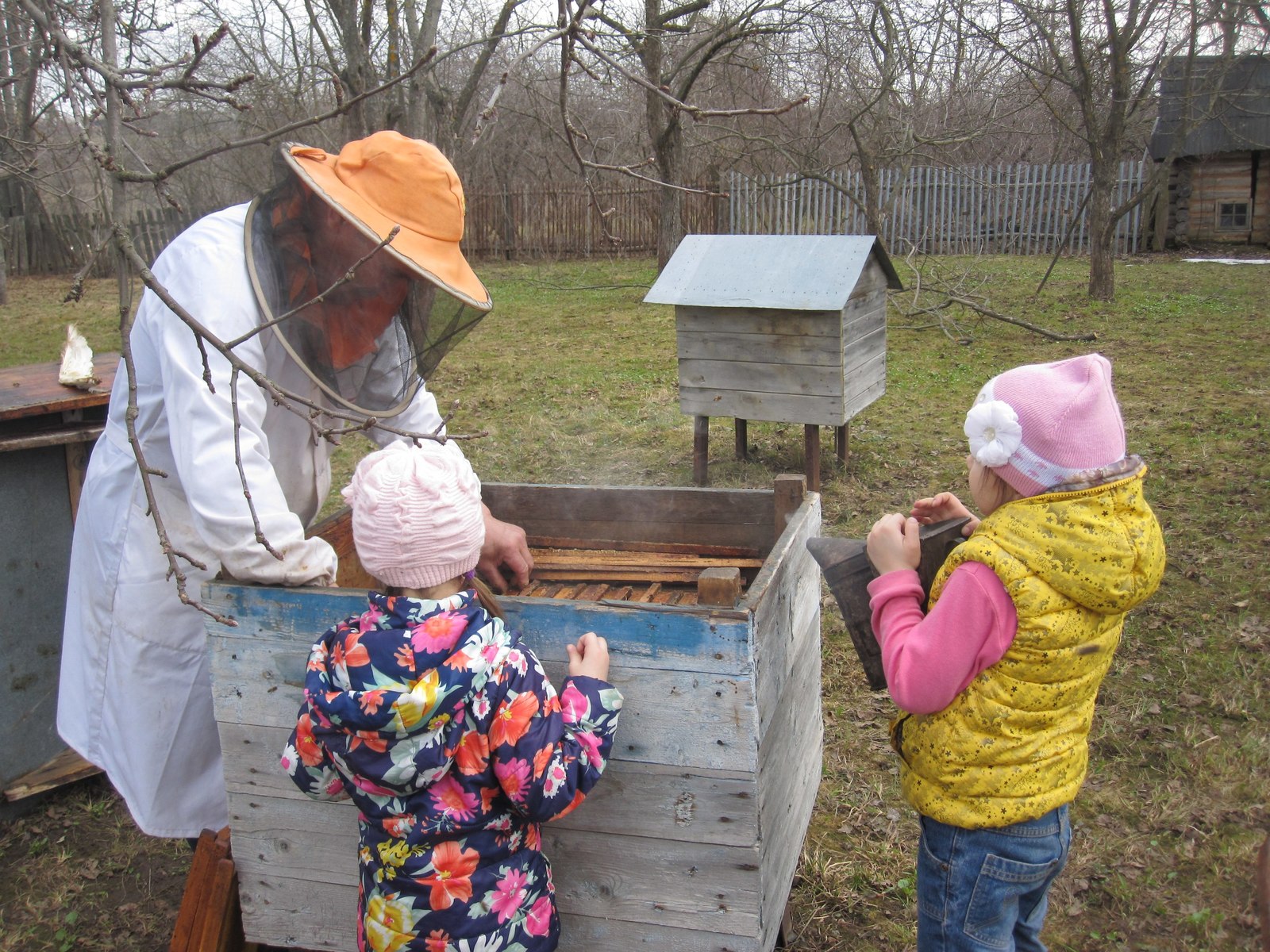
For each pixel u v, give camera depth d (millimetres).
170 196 1754
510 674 1568
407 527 1561
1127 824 2859
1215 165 16500
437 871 1598
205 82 1771
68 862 2832
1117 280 13188
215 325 1914
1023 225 16984
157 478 2135
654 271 16750
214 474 1864
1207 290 12008
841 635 3967
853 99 15547
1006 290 12672
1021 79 15984
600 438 6801
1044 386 1657
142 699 2168
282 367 2139
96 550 2203
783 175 16938
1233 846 2730
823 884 2617
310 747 1656
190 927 2143
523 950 1663
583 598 2314
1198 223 16828
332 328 2021
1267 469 5547
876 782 3047
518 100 17188
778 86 16031
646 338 10531
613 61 2230
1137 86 17172
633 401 7746
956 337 9719
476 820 1597
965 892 1761
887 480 5746
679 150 13031
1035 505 1655
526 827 1689
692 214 17562
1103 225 11320
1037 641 1634
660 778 1753
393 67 10188
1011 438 1651
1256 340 9031
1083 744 1760
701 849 1771
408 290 2031
